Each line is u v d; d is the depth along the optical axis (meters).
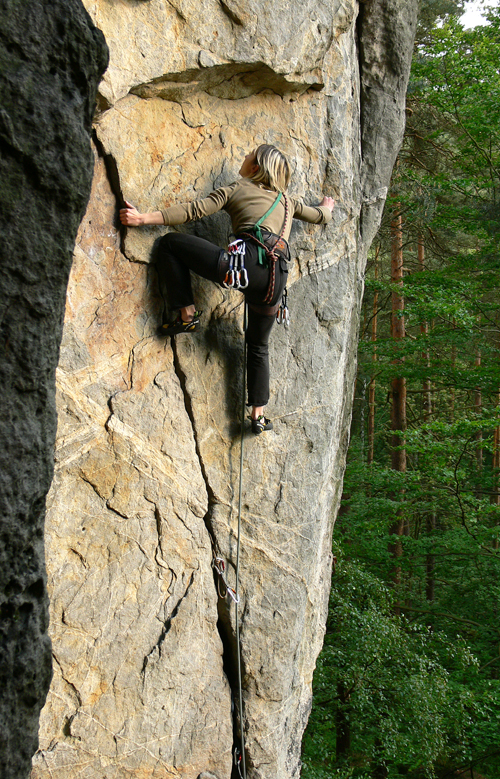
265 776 3.69
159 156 3.15
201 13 3.11
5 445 1.89
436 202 10.61
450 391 16.38
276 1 3.37
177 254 3.04
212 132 3.37
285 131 3.68
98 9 2.80
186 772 3.31
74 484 2.92
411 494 10.07
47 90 1.91
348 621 7.92
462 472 9.02
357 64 4.55
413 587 12.63
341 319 4.01
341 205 3.95
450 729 7.87
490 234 9.96
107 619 3.04
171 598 3.26
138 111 3.08
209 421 3.42
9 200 1.84
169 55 3.02
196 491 3.36
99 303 2.98
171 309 3.11
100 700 3.02
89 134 2.10
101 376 3.00
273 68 3.39
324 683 7.91
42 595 2.03
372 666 7.75
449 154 10.69
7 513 1.88
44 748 2.87
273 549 3.69
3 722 1.87
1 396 1.88
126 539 3.10
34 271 1.92
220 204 2.98
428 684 7.48
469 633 10.55
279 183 3.08
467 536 9.82
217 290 3.42
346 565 8.68
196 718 3.35
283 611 3.71
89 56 2.02
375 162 4.98
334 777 7.44
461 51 9.08
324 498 4.07
